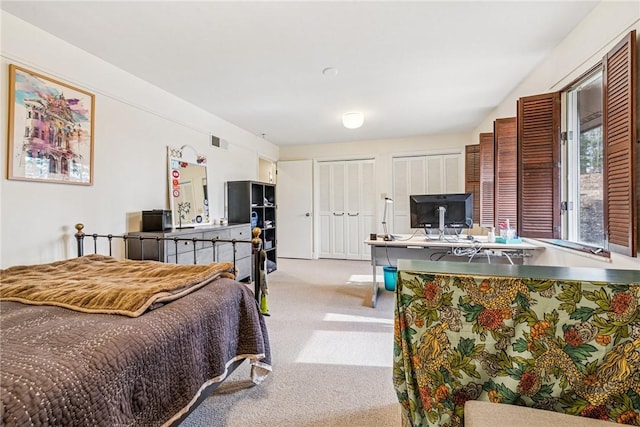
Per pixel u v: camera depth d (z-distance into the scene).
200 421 1.49
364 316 2.90
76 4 1.90
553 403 1.00
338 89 3.33
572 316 1.00
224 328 1.47
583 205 2.40
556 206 2.53
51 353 0.91
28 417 0.72
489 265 1.24
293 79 3.07
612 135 1.78
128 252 2.80
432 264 1.28
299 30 2.21
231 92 3.40
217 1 1.89
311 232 6.20
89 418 0.84
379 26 2.17
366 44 2.42
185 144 3.67
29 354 0.90
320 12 2.01
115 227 2.76
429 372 1.11
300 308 3.13
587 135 2.35
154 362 1.07
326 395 1.70
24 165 2.07
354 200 6.04
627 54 1.65
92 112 2.54
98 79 2.60
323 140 5.87
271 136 5.53
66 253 2.34
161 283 1.50
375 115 4.30
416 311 1.15
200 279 1.58
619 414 0.93
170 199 3.39
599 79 2.21
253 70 2.86
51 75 2.24
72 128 2.38
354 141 5.95
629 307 0.95
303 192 6.24
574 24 2.18
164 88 3.28
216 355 1.40
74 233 2.40
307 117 4.36
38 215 2.17
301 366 2.01
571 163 2.49
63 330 1.06
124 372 0.96
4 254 1.98
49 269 1.87
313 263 5.64
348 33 2.26
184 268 1.80
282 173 6.32
